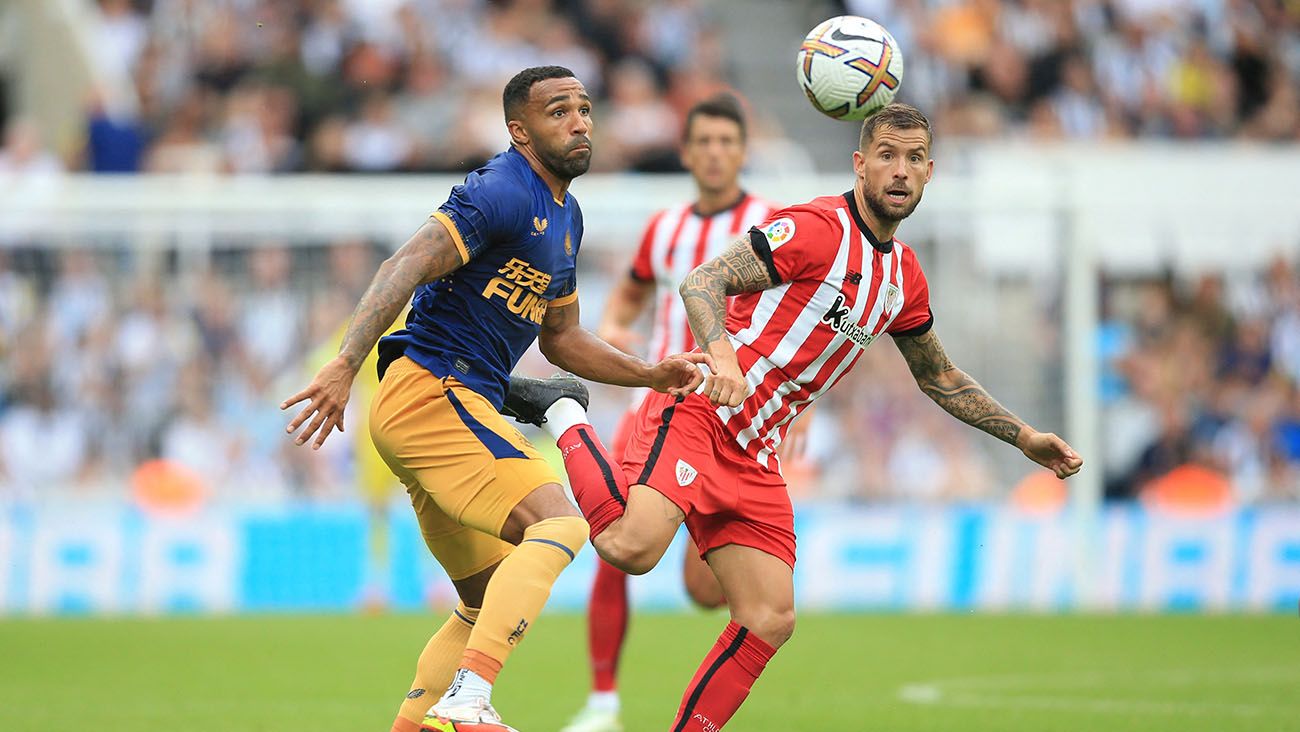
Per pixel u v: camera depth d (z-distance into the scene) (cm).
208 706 2878
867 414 5428
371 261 5381
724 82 7075
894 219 2003
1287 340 5956
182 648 3822
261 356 5319
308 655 3688
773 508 2041
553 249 1912
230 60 6712
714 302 1936
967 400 2142
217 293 5334
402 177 6381
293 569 4928
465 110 6544
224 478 5262
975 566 5147
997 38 7294
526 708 2936
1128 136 7231
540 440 5012
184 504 4953
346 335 1773
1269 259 5978
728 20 7588
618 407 5309
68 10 6856
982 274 5522
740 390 1892
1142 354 5894
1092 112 7225
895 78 2089
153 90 6831
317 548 4941
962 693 3119
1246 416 5872
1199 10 7556
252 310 5331
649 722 2762
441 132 6531
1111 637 4191
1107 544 5188
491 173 1866
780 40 7588
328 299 5356
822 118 7400
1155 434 5822
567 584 5056
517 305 1905
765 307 2027
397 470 1923
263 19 6781
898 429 5441
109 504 4884
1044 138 7044
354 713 2788
